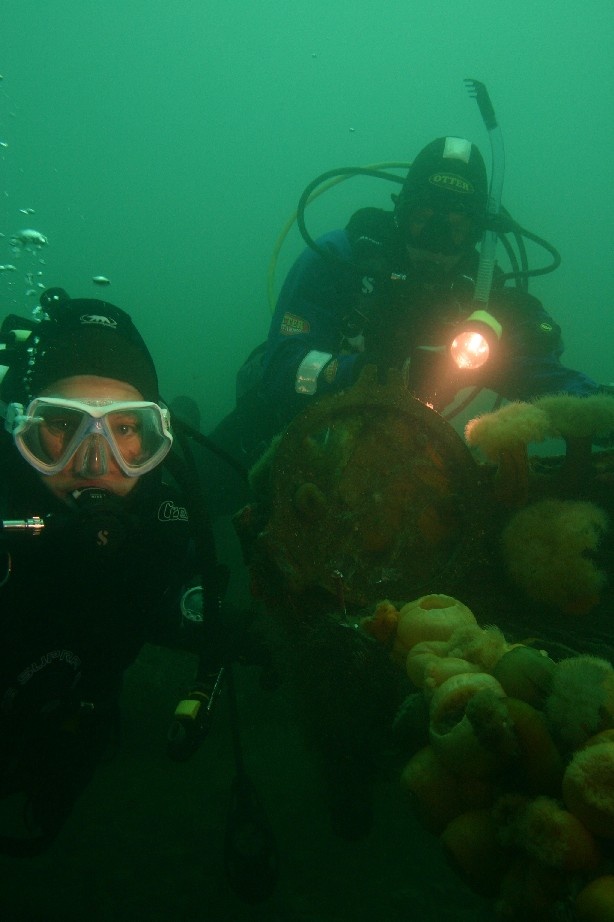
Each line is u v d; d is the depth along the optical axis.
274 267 4.39
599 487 1.72
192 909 1.93
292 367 2.61
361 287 2.86
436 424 1.68
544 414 1.61
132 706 3.06
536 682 1.01
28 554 1.53
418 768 1.05
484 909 1.90
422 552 1.70
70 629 1.60
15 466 1.67
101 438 1.60
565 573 1.57
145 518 1.80
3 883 1.97
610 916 0.77
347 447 1.67
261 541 1.58
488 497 1.71
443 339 2.73
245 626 1.96
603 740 0.90
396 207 3.04
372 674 1.36
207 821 2.30
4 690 1.55
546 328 2.94
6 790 1.59
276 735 2.94
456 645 1.18
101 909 1.90
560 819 0.84
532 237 2.90
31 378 1.77
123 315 1.92
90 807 2.36
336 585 1.57
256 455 3.56
